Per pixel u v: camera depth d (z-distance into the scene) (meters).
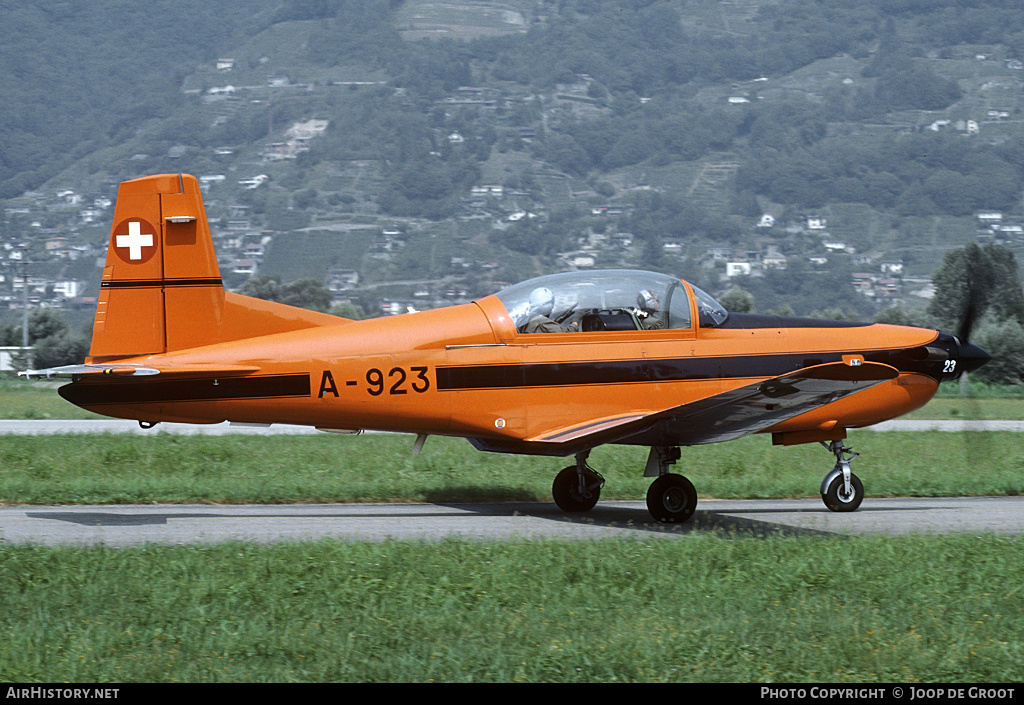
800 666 21.97
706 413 36.94
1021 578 28.84
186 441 65.56
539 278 41.16
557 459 59.41
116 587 25.83
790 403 36.88
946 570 29.44
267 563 28.28
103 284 37.94
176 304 38.38
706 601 26.12
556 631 23.42
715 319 41.56
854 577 28.41
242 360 38.25
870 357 42.88
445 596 25.81
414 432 40.50
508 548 31.00
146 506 42.28
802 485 49.75
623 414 39.94
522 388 39.38
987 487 50.69
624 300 40.56
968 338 46.12
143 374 36.44
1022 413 116.50
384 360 38.88
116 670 20.69
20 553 28.94
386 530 36.72
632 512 43.28
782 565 29.48
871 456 65.38
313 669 21.12
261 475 51.50
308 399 38.66
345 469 53.97
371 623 23.67
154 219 38.25
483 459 59.03
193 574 27.42
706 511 43.97
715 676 21.34
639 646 22.45
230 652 21.78
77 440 63.59
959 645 23.17
